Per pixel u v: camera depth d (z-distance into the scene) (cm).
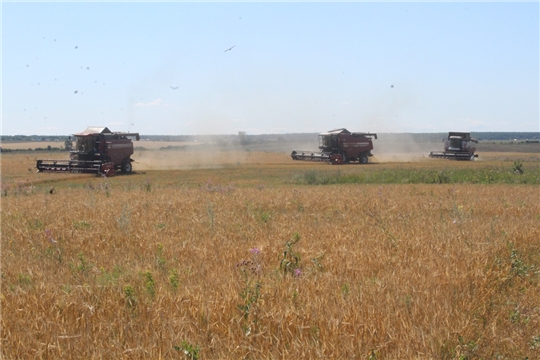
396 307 679
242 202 2041
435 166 5353
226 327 630
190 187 3134
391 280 810
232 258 1003
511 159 7156
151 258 1043
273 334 614
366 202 2030
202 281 816
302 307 675
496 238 1141
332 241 1159
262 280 804
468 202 2061
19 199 2289
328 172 4284
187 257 1038
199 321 646
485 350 601
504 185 3123
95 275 895
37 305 702
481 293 770
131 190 2756
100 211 1733
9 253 1108
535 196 2353
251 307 660
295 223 1502
